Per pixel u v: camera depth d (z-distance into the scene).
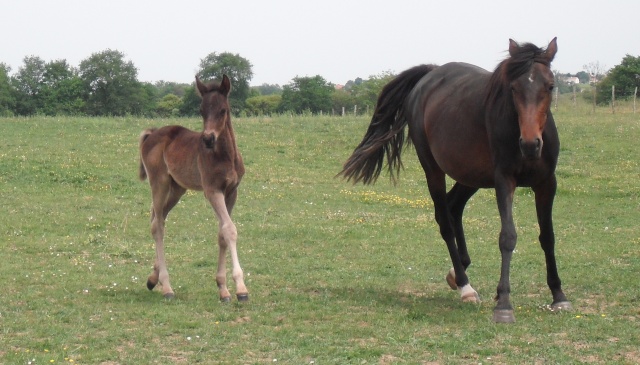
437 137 8.58
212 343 6.62
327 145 24.91
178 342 6.70
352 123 28.52
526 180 7.68
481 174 8.17
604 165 21.81
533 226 14.64
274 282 9.71
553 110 35.59
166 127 9.41
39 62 53.00
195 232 13.62
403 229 14.14
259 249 12.17
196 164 8.61
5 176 18.84
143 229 13.92
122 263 11.00
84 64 52.31
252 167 21.53
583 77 71.62
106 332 7.04
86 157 21.52
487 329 6.96
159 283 9.55
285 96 55.12
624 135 25.67
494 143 7.59
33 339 6.78
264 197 17.77
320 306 8.12
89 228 13.91
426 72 9.84
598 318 7.39
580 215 15.82
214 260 11.20
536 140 6.96
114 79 52.34
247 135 25.95
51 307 8.05
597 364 5.89
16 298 8.49
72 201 16.56
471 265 10.96
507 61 7.33
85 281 9.59
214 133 8.09
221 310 7.93
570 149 23.83
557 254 11.62
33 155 21.31
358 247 12.41
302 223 14.69
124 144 23.83
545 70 7.16
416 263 11.14
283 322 7.43
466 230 14.07
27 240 12.52
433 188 9.16
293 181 19.95
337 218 15.31
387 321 7.36
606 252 11.70
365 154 9.96
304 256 11.66
